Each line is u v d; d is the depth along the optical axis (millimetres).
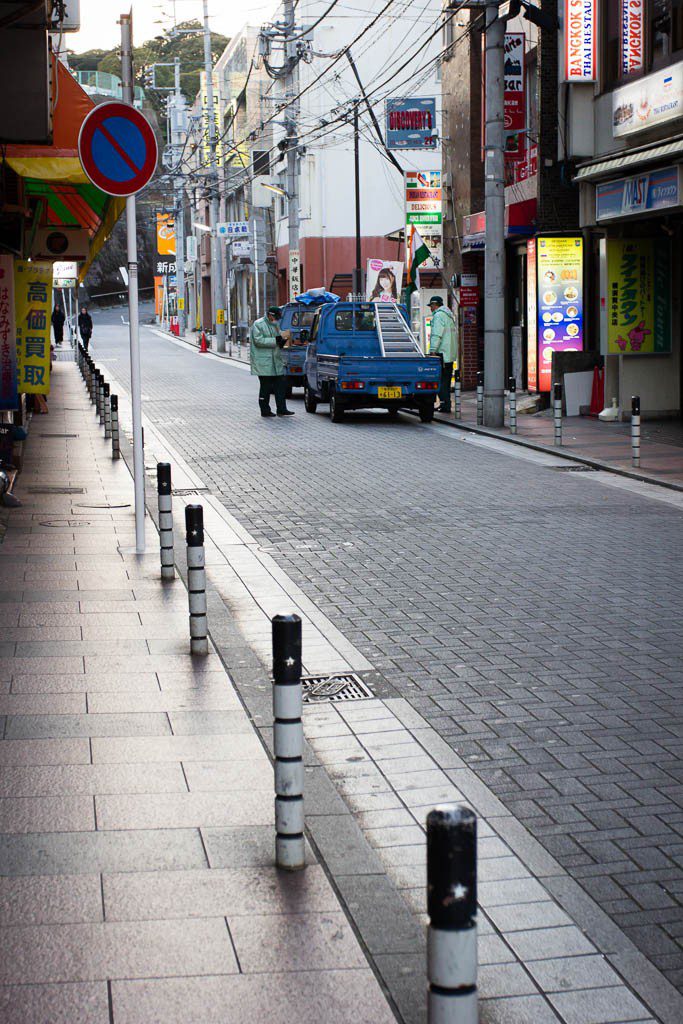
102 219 17641
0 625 8516
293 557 11195
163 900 4488
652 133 20219
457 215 31344
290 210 42594
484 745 6371
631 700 7098
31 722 6496
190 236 89250
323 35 50188
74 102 14320
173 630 8500
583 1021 3840
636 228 22297
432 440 20797
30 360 16688
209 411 27078
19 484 15555
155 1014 3732
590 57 21875
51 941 4168
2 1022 3664
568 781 5883
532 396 25750
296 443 20500
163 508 10023
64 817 5250
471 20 29000
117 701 6883
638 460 16875
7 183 14250
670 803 5621
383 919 4367
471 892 2785
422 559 11094
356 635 8523
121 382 36938
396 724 6699
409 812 5504
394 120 31828
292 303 33125
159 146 10625
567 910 4605
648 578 10320
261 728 6453
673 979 4129
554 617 9008
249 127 64062
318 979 3957
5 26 10734
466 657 7980
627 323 22500
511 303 29156
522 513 13586
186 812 5320
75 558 10867
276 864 4801
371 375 23188
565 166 22703
